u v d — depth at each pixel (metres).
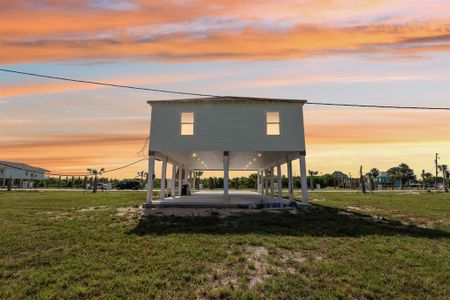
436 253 7.30
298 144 15.30
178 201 16.25
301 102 15.49
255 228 9.80
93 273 5.67
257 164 24.84
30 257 6.58
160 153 16.75
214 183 58.19
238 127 15.41
